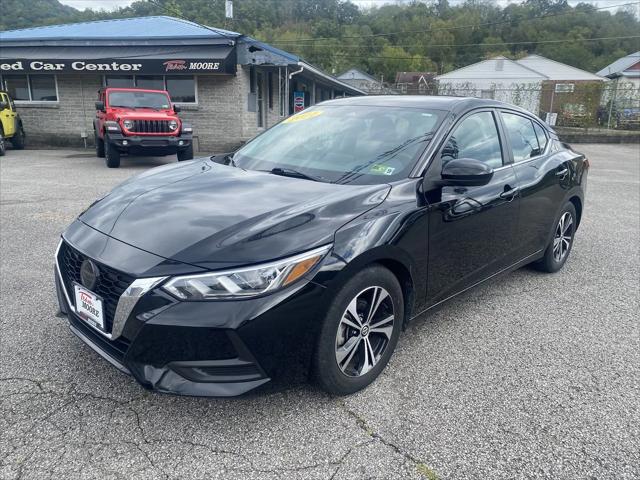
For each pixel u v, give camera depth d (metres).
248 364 2.28
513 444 2.39
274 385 2.37
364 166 3.18
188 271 2.24
